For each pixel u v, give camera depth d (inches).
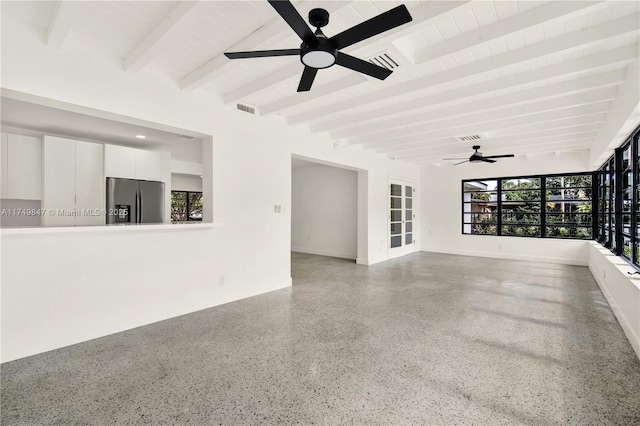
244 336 115.3
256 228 169.5
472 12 87.3
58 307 105.4
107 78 112.5
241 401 76.0
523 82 120.1
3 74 91.5
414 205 341.1
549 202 279.9
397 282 201.0
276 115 179.0
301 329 122.0
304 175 340.8
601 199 241.0
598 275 197.2
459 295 170.4
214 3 84.9
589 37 92.2
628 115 116.6
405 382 84.2
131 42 106.1
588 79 123.5
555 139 216.1
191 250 142.1
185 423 68.1
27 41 95.3
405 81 131.3
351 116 178.5
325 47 74.2
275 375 88.0
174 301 136.2
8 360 95.7
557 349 103.9
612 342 109.0
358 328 123.0
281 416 70.4
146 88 123.3
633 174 140.0
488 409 72.6
